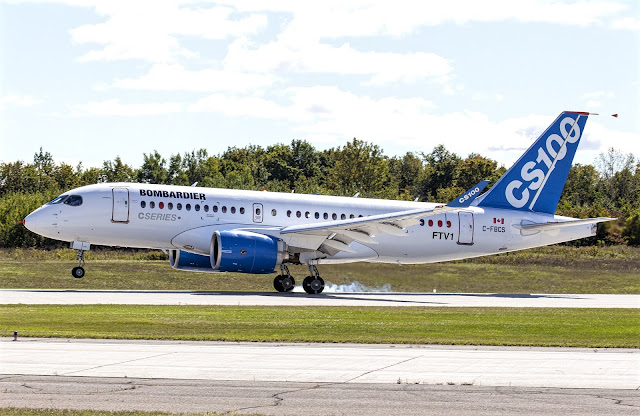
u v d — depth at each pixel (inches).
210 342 1729.8
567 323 2315.5
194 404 1108.5
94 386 1217.4
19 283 3577.8
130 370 1353.3
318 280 3380.9
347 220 3127.5
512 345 1787.6
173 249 3302.2
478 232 3624.5
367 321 2225.6
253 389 1217.4
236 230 3223.4
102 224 3137.3
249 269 3115.2
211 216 3250.5
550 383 1307.8
